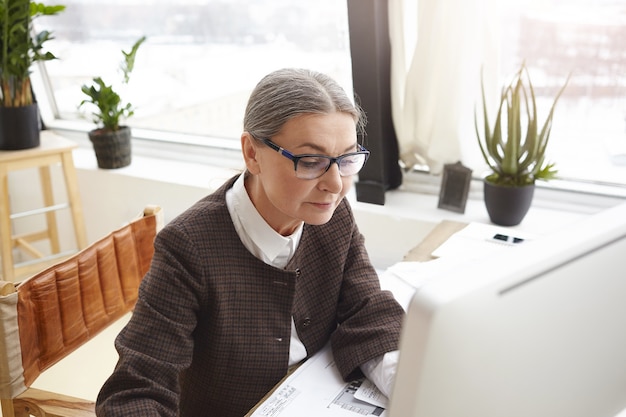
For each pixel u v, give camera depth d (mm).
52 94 3508
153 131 3230
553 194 2332
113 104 2918
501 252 593
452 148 2293
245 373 1238
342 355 1247
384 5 2242
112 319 1573
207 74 2947
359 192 2428
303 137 1034
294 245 1263
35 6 2697
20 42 2691
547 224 2170
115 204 3000
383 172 2379
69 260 1456
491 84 2211
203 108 3029
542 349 605
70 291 1449
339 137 1049
